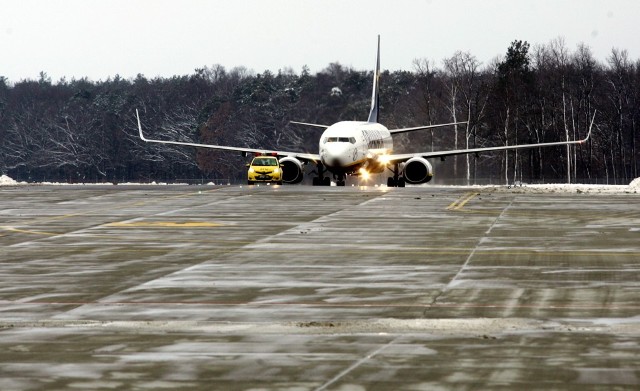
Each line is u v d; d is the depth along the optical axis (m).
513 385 40.75
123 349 49.22
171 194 181.38
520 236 107.06
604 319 57.56
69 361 46.22
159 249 97.94
